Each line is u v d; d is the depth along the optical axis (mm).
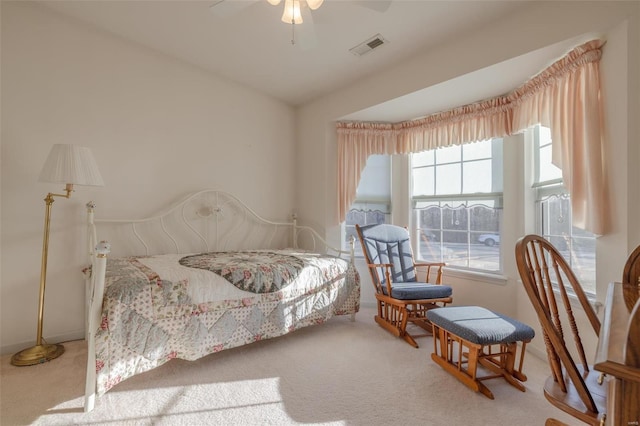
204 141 3260
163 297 1886
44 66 2432
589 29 1833
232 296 2166
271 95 3734
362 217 3715
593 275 2045
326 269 2770
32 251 2377
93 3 2357
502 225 2885
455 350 2461
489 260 3012
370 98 3133
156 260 2434
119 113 2768
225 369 2094
